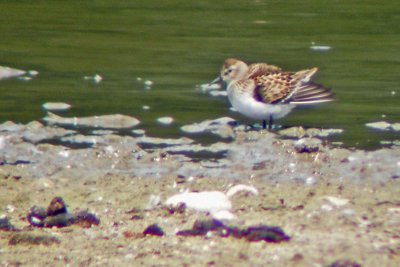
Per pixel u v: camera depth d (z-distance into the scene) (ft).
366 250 31.30
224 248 31.68
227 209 36.63
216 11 80.48
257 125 51.34
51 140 47.29
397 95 56.59
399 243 32.12
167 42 69.82
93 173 42.14
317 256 30.68
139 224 34.83
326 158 44.45
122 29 74.08
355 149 46.06
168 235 33.35
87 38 71.20
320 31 73.46
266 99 50.44
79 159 44.04
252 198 38.29
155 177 41.60
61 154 44.73
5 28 74.08
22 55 65.87
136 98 55.77
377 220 35.14
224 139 47.96
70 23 76.07
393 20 77.61
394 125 50.55
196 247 31.83
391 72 61.67
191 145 46.75
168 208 36.52
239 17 78.18
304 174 42.29
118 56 65.82
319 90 51.21
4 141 46.39
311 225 34.35
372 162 43.91
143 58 65.21
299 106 54.85
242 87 51.01
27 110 52.80
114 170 42.65
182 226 34.50
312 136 48.70
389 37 71.87
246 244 32.07
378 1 84.84
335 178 41.70
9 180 40.75
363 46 68.90
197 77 60.59
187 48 67.97
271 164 43.75
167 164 43.52
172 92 57.16
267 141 47.50
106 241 32.68
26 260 30.76
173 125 50.34
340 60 64.59
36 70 62.13
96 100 55.16
